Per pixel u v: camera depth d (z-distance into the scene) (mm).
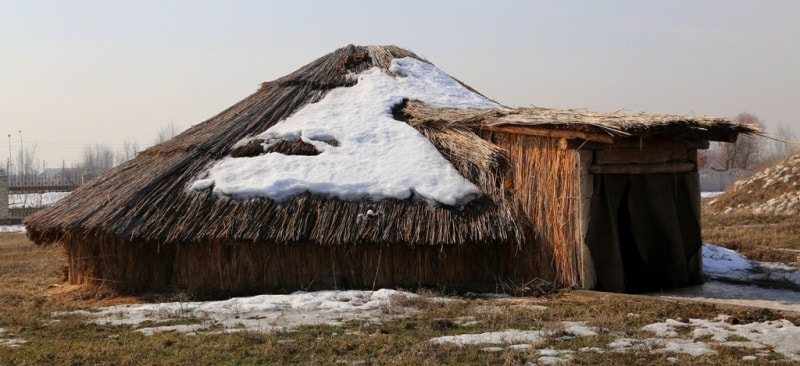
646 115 11586
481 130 13805
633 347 8008
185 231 12172
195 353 8141
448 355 7848
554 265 11930
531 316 9688
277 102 15961
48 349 8680
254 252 12383
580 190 11477
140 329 9641
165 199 12898
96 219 12617
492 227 12008
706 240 17922
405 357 7715
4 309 11406
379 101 15609
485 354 7875
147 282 12797
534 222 12242
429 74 17562
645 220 12008
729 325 8969
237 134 14805
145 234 12234
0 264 17547
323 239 11953
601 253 11586
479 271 12352
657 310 9828
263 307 10664
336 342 8469
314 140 14234
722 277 13102
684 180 12445
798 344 8016
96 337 9234
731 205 31750
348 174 13078
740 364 7309
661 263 12094
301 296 11414
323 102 15836
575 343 8250
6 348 8758
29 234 13992
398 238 11930
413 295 11336
